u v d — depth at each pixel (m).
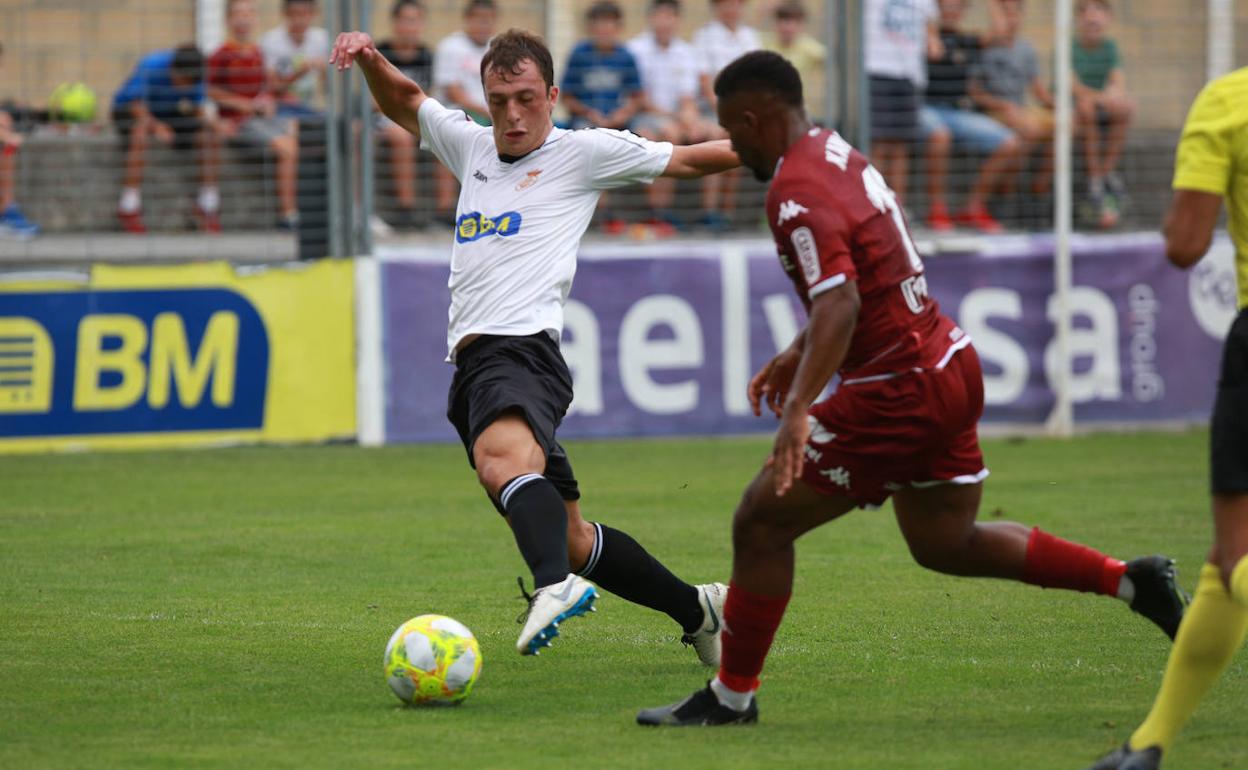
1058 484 35.09
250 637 20.33
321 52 43.38
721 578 24.67
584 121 42.22
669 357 42.28
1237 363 13.79
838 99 42.62
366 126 40.81
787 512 15.58
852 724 15.94
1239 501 13.77
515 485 17.05
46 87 41.72
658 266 42.06
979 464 16.00
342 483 35.41
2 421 39.72
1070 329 43.50
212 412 40.66
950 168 43.84
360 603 22.73
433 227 42.62
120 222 41.84
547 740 15.25
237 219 42.19
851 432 15.37
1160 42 45.50
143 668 18.52
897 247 15.40
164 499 33.16
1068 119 42.53
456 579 24.70
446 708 16.69
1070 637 20.38
